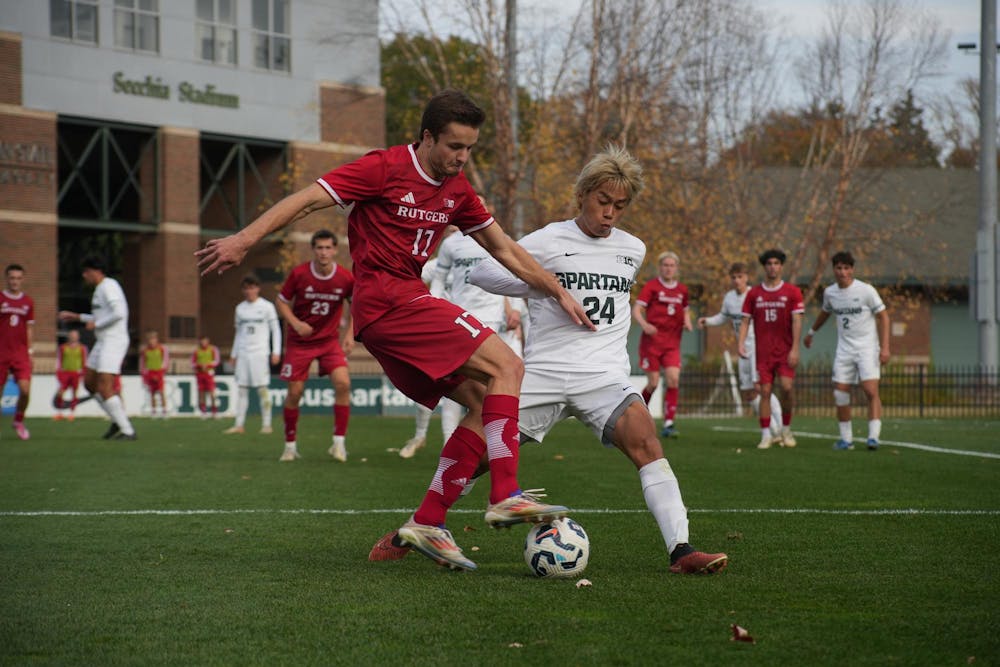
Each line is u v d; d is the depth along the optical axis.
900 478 30.72
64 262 145.75
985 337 75.62
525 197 86.50
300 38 121.88
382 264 16.39
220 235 120.19
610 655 11.49
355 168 15.89
